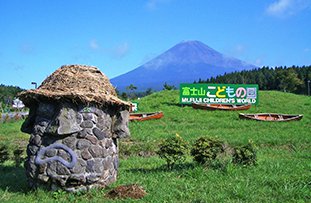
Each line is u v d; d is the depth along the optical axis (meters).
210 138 12.32
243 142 19.12
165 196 8.65
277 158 15.31
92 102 9.30
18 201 8.41
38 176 9.12
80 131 9.18
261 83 98.25
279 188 9.28
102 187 9.43
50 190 9.14
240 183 9.74
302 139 20.17
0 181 10.55
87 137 9.23
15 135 23.66
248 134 21.88
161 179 10.49
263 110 31.75
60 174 9.00
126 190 8.90
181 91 33.28
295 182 9.73
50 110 9.37
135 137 21.06
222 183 9.87
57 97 9.09
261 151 17.47
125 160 15.24
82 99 9.09
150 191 9.14
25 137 22.89
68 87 9.50
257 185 9.68
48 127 9.18
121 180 10.29
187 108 32.34
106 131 9.66
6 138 22.44
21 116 37.34
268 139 20.02
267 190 9.21
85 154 9.15
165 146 12.08
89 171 9.16
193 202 8.27
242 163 12.16
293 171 11.63
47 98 9.27
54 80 9.78
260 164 12.77
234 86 32.88
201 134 21.97
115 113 10.04
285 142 19.67
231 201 8.34
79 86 9.55
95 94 9.30
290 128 24.47
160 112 28.89
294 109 32.50
